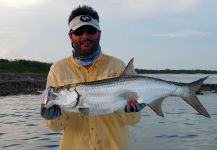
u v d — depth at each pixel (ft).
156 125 7.64
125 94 3.27
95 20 3.35
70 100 3.16
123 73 3.34
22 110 10.33
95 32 3.33
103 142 3.25
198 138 6.33
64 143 3.32
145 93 3.35
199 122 8.11
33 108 10.84
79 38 3.30
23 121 8.25
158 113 3.40
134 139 6.24
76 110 3.22
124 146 3.31
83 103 3.20
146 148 5.61
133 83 3.30
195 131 6.98
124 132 3.35
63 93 3.16
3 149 5.54
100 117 3.29
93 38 3.32
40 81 23.57
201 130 7.09
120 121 3.34
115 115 3.24
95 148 3.22
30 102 12.76
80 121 3.29
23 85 20.56
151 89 3.37
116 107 3.24
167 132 6.86
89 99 3.20
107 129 3.27
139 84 3.33
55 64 3.52
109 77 3.41
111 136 3.27
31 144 5.89
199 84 3.53
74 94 3.18
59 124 3.26
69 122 3.35
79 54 3.40
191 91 3.53
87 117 3.10
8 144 5.88
